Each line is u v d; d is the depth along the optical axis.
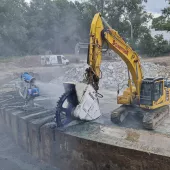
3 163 9.05
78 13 48.28
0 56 38.22
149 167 6.42
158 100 9.94
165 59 28.98
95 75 8.55
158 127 9.89
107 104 14.37
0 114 12.44
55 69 27.41
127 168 6.82
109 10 46.31
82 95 8.19
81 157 7.77
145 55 37.59
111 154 7.05
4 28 39.66
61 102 8.25
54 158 8.70
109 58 32.16
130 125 10.25
